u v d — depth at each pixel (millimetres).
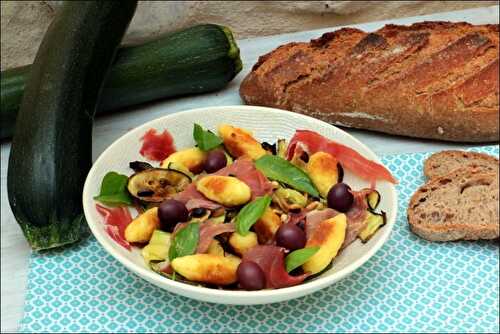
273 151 934
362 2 1244
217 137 920
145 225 833
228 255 816
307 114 1032
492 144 1016
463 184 920
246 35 1256
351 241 834
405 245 896
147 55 1056
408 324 823
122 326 826
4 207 974
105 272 876
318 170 880
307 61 1032
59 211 878
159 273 809
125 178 880
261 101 1046
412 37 1026
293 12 1242
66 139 911
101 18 1016
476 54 1014
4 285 885
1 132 1040
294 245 801
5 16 1169
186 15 1216
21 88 1024
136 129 928
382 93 1003
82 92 956
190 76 1070
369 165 890
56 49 977
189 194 855
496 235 878
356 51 1026
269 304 842
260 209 809
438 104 993
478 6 1285
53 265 882
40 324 827
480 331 815
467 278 863
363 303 841
